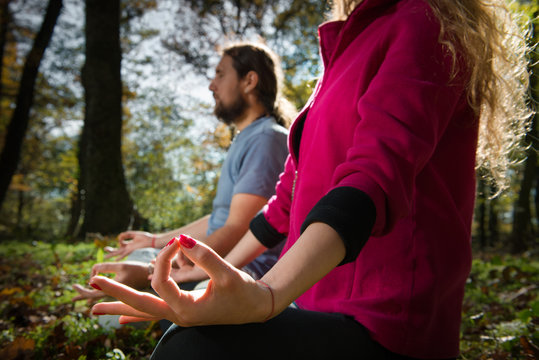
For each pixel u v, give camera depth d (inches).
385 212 31.3
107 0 474.0
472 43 39.6
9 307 121.0
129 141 1120.8
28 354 75.8
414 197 39.1
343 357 35.5
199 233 104.1
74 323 97.6
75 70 842.8
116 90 470.3
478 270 202.1
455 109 41.0
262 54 104.4
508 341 87.5
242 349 32.7
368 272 39.9
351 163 32.6
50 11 542.6
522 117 51.0
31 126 1033.5
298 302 48.5
